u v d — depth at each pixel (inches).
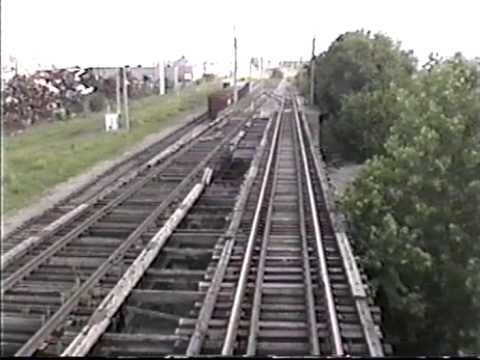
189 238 639.8
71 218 666.2
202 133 1362.0
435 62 781.3
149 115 1718.8
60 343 390.6
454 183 603.2
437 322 551.5
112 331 448.8
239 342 406.0
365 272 547.5
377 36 1641.2
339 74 1621.6
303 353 394.6
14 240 597.0
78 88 1792.6
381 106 1067.9
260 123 1648.6
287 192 823.1
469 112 638.5
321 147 1364.4
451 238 565.0
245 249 566.9
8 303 456.1
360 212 600.1
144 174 912.3
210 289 469.1
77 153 1063.0
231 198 814.5
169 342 404.2
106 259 546.9
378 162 626.2
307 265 526.0
